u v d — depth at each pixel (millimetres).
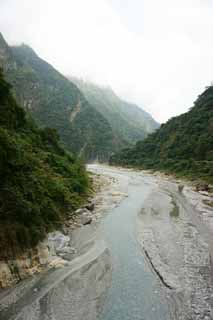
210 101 98000
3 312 10930
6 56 175000
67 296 12328
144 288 13305
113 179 63312
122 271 15055
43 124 155250
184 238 20578
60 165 33500
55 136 45500
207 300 12328
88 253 17312
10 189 15461
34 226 15875
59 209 22578
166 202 35219
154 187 51000
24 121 37594
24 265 13695
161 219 26281
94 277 14172
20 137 31062
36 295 12188
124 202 34500
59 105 192750
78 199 29016
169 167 78562
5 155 16297
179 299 12383
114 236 20875
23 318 10672
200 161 66312
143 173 83875
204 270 15273
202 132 83688
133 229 22766
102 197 36000
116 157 128500
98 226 23266
